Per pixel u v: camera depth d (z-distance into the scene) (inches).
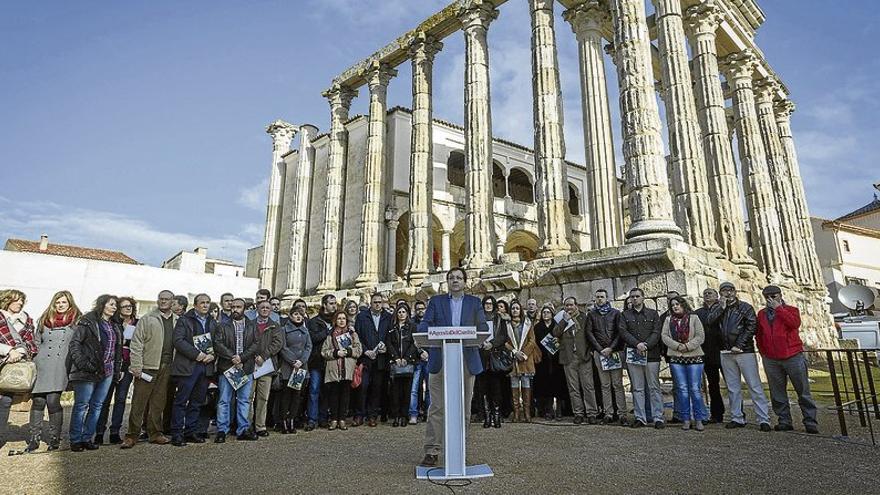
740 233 633.0
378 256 890.7
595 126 707.4
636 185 523.8
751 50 864.9
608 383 356.5
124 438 311.9
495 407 355.6
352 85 1057.5
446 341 215.3
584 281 542.0
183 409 303.6
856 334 711.7
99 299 304.7
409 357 373.4
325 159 1117.1
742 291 572.4
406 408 379.9
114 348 303.6
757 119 888.9
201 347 311.6
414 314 416.8
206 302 325.4
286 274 1150.3
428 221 808.3
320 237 1072.2
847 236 1365.7
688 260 484.1
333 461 242.1
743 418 325.4
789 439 283.1
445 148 1102.4
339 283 997.8
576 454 249.4
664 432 313.7
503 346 361.7
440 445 222.4
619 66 565.9
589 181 703.1
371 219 897.5
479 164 719.7
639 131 534.0
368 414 380.8
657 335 339.3
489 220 705.0
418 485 193.9
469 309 233.1
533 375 381.1
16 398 288.2
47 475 223.1
